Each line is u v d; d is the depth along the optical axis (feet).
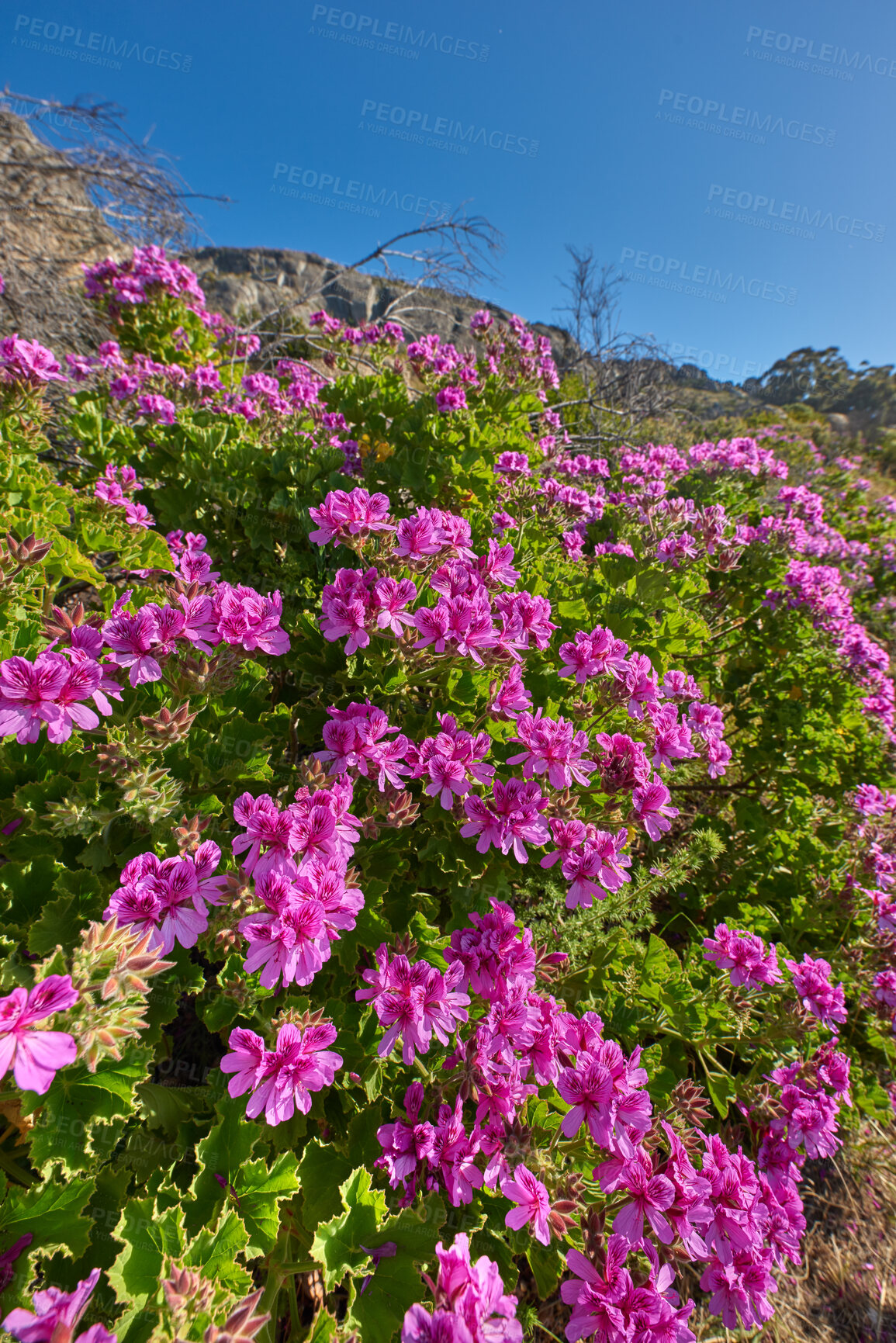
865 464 71.82
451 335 41.52
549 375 23.58
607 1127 5.51
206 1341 3.98
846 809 14.38
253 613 6.65
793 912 12.51
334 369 27.20
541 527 13.83
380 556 7.93
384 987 5.94
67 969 5.19
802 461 51.98
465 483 13.74
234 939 5.67
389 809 7.14
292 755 9.46
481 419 17.67
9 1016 3.89
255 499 12.60
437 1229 5.91
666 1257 5.82
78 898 6.30
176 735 6.30
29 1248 4.66
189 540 7.26
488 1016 6.22
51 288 21.18
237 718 8.00
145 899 5.21
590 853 7.36
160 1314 4.40
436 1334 3.86
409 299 41.96
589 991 8.92
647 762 8.06
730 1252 5.99
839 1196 9.70
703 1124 9.32
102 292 20.68
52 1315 3.54
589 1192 6.25
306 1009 6.68
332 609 7.49
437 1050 7.04
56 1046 4.01
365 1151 6.54
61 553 9.57
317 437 15.15
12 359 11.48
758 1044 9.34
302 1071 5.24
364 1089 6.89
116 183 24.67
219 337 24.67
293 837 5.68
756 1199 6.23
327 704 9.17
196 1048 7.67
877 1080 10.54
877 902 11.21
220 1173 5.73
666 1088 8.05
